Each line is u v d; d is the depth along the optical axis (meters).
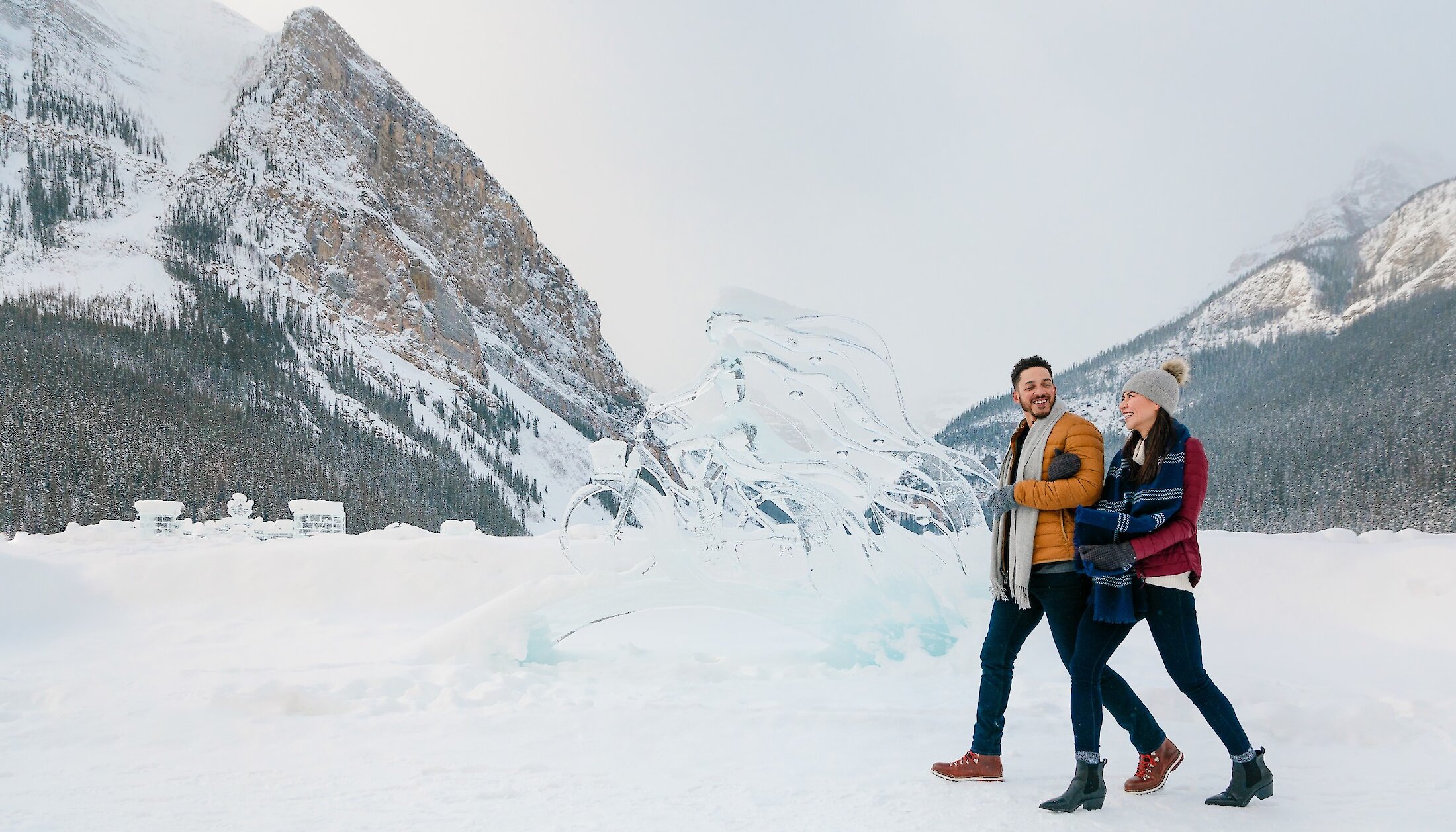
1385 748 3.67
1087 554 2.89
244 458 93.81
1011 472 3.30
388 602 9.73
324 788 3.11
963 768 3.09
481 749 3.68
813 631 6.33
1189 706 4.35
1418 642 6.55
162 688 4.88
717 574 6.36
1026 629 3.21
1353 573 7.85
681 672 5.58
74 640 7.78
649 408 6.61
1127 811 2.74
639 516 6.46
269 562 10.34
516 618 6.12
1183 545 2.89
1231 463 92.06
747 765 3.39
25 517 71.81
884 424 6.39
